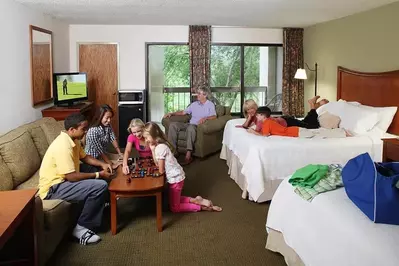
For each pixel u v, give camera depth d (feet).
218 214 11.70
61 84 18.12
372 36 16.03
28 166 11.37
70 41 22.45
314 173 8.04
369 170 6.42
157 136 11.51
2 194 6.94
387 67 15.12
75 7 15.65
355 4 14.84
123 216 11.52
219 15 18.07
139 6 15.43
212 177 15.83
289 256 8.23
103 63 22.84
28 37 15.39
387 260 5.25
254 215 11.60
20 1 14.05
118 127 22.74
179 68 23.45
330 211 6.75
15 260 7.08
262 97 24.21
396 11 14.42
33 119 15.98
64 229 9.43
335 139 13.15
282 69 23.62
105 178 10.80
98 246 9.55
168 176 11.47
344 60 18.40
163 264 8.64
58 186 9.66
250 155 12.35
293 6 15.31
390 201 5.90
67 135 9.96
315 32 21.54
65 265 8.59
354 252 5.84
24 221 6.97
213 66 23.54
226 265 8.57
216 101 22.74
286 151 12.26
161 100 23.68
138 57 22.97
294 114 23.65
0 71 12.64
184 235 10.18
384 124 14.40
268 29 23.43
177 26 22.80
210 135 19.31
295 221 7.77
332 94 19.72
